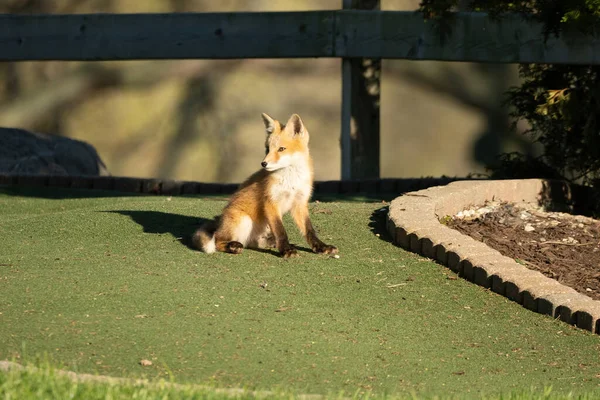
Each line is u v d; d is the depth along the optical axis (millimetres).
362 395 6547
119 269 9609
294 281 9562
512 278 9609
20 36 18906
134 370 6879
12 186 17203
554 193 14820
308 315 8609
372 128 17922
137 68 33156
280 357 7441
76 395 5727
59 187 17688
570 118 14773
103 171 22031
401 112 33344
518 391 6965
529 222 12586
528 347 8305
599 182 15477
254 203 10438
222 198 14281
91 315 8125
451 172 33188
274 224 10305
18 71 33781
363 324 8508
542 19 15055
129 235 11102
